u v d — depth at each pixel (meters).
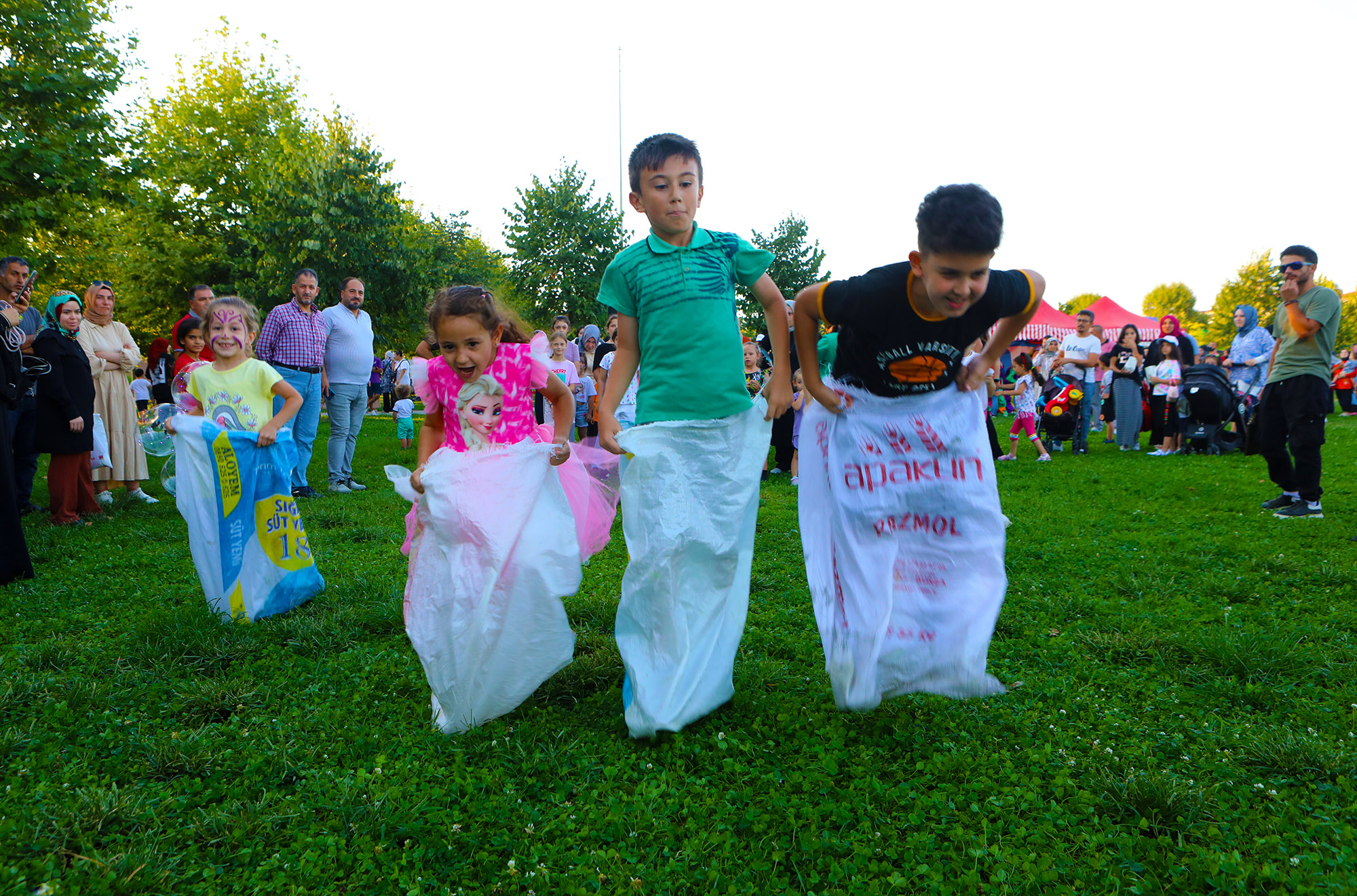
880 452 2.71
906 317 2.53
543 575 2.73
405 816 2.25
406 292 23.41
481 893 1.98
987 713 2.89
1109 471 9.37
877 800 2.37
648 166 2.67
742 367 2.82
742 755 2.62
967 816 2.26
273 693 3.13
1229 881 1.95
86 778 2.49
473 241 34.69
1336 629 3.70
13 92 12.07
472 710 2.76
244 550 3.94
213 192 29.95
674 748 2.64
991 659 3.43
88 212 13.73
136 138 13.52
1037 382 12.01
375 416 23.31
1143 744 2.65
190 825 2.25
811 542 2.80
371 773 2.52
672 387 2.76
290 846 2.16
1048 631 3.77
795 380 9.19
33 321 7.40
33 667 3.40
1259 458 10.25
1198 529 5.91
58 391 6.43
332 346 8.30
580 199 31.69
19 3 12.39
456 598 2.72
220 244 27.81
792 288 34.56
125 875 2.02
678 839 2.21
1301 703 2.94
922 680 2.62
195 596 4.41
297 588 4.14
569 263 32.03
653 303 2.75
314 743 2.74
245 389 4.27
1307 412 6.17
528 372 3.02
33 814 2.25
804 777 2.47
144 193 14.44
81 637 3.79
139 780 2.51
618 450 2.77
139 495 8.02
